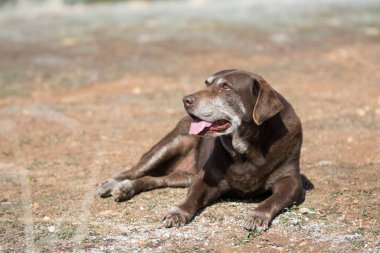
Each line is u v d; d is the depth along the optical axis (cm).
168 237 808
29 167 1145
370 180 1018
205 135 877
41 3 3972
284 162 888
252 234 803
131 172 1029
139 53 2172
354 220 850
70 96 1709
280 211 866
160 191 1003
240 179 896
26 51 2239
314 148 1216
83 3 4091
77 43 2348
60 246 787
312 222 845
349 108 1529
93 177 1079
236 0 3878
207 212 891
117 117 1493
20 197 983
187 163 1039
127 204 943
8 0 3938
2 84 1816
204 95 875
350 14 2905
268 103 852
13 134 1361
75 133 1364
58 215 902
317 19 2759
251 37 2381
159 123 1433
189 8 3425
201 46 2250
